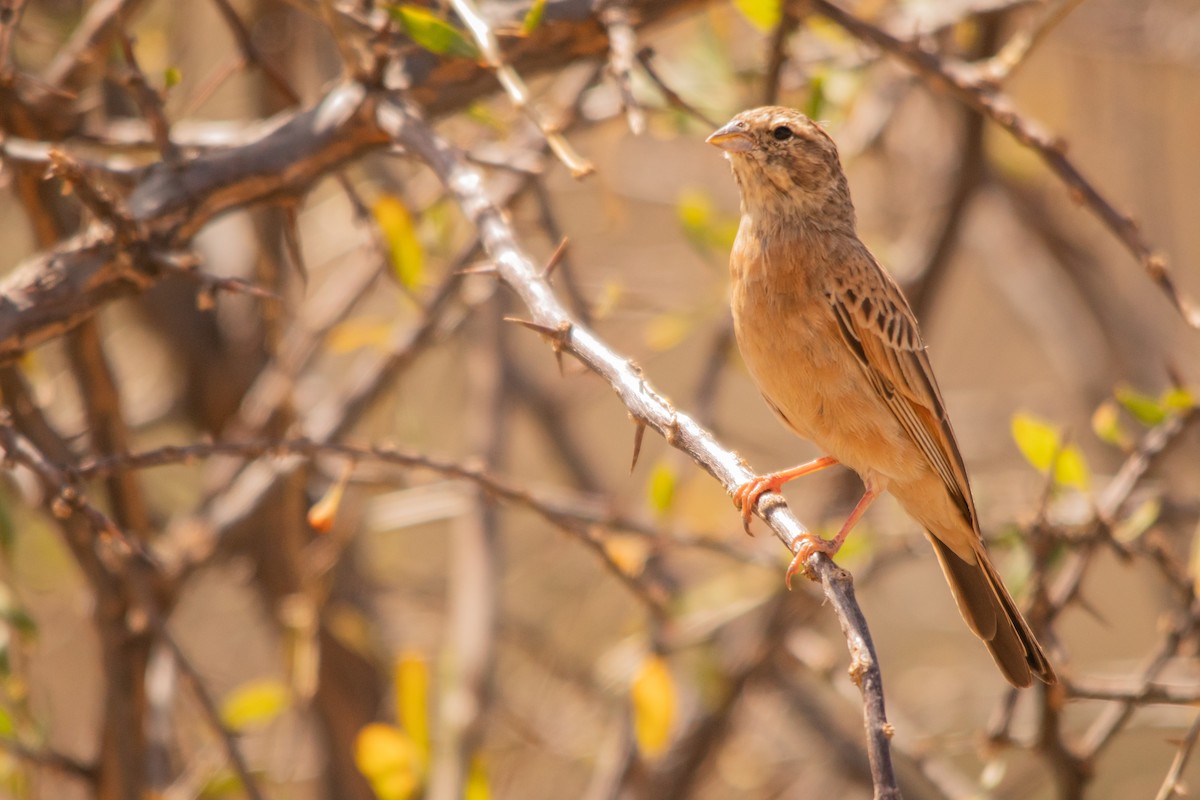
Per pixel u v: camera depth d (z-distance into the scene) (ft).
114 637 30.42
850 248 27.14
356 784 39.99
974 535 27.45
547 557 50.75
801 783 47.09
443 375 59.36
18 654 28.71
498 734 45.47
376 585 44.32
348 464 24.44
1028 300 54.19
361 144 23.90
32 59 36.88
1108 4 53.67
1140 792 53.52
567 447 49.73
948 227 39.91
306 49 40.24
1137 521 30.68
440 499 41.45
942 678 50.93
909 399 27.30
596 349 18.35
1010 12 36.76
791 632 36.96
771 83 30.30
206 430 42.86
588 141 45.78
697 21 39.78
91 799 30.96
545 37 25.88
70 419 36.60
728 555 34.22
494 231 20.10
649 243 63.52
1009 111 26.23
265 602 41.96
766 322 27.09
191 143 26.94
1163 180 51.75
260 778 33.99
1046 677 24.86
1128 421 49.78
